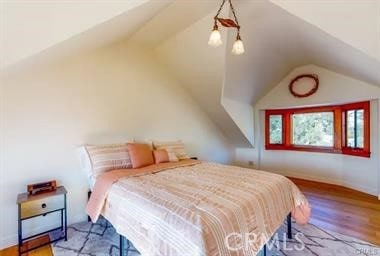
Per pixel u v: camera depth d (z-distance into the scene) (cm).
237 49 215
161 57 368
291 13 223
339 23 210
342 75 374
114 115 318
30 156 242
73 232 248
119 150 284
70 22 164
